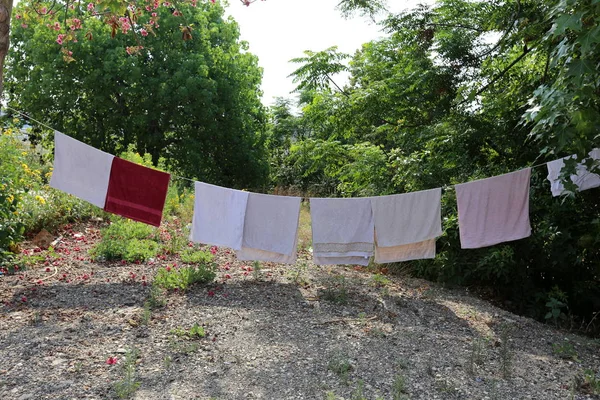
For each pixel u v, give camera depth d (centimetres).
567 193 511
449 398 356
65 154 529
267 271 675
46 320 456
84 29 1744
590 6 355
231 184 2195
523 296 720
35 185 788
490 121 815
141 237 772
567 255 680
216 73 2011
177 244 743
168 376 364
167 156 2039
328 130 1212
